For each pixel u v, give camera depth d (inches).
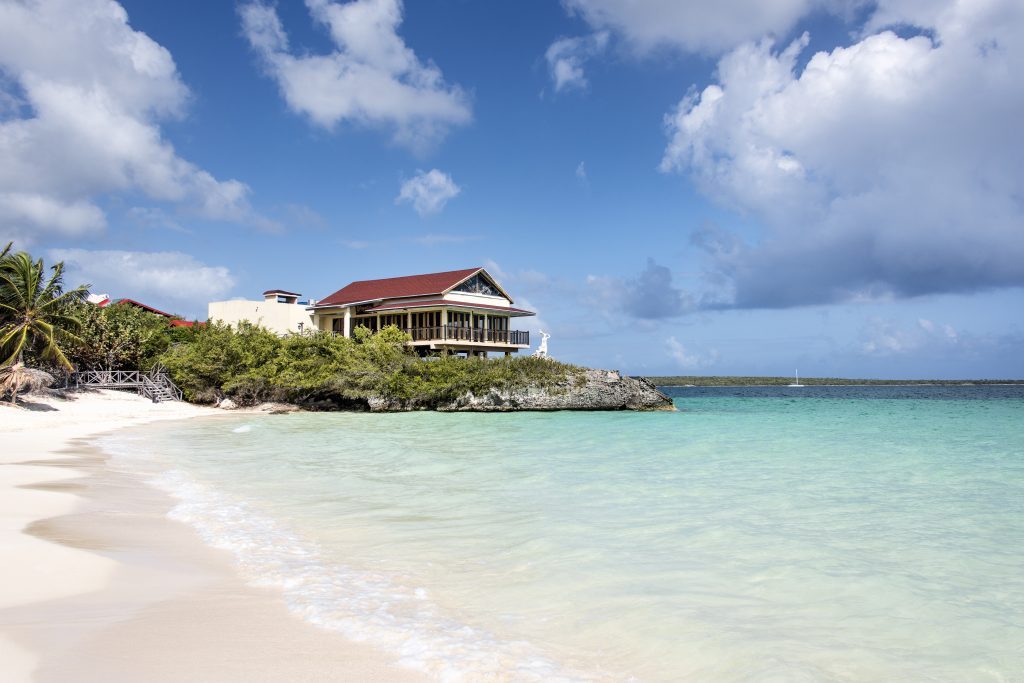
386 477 552.7
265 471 587.5
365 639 201.9
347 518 384.8
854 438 908.0
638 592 255.8
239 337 1753.2
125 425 1159.6
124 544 309.9
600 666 188.9
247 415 1540.4
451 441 883.4
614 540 335.3
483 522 375.9
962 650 204.7
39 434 935.7
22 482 491.8
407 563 291.4
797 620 228.4
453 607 235.8
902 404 2190.0
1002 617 232.8
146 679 168.7
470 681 175.0
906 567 291.7
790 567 290.4
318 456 706.2
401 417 1477.6
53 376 1496.1
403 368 1694.1
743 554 310.7
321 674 175.6
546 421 1304.1
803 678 183.5
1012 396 3225.9
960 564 296.5
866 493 473.4
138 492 463.8
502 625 219.3
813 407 1978.3
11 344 1352.1
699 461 660.1
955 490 489.4
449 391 1665.8
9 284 1369.3
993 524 375.2
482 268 2049.7
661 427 1128.8
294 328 2209.6
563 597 248.7
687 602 244.8
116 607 224.2
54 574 257.6
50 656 181.8
